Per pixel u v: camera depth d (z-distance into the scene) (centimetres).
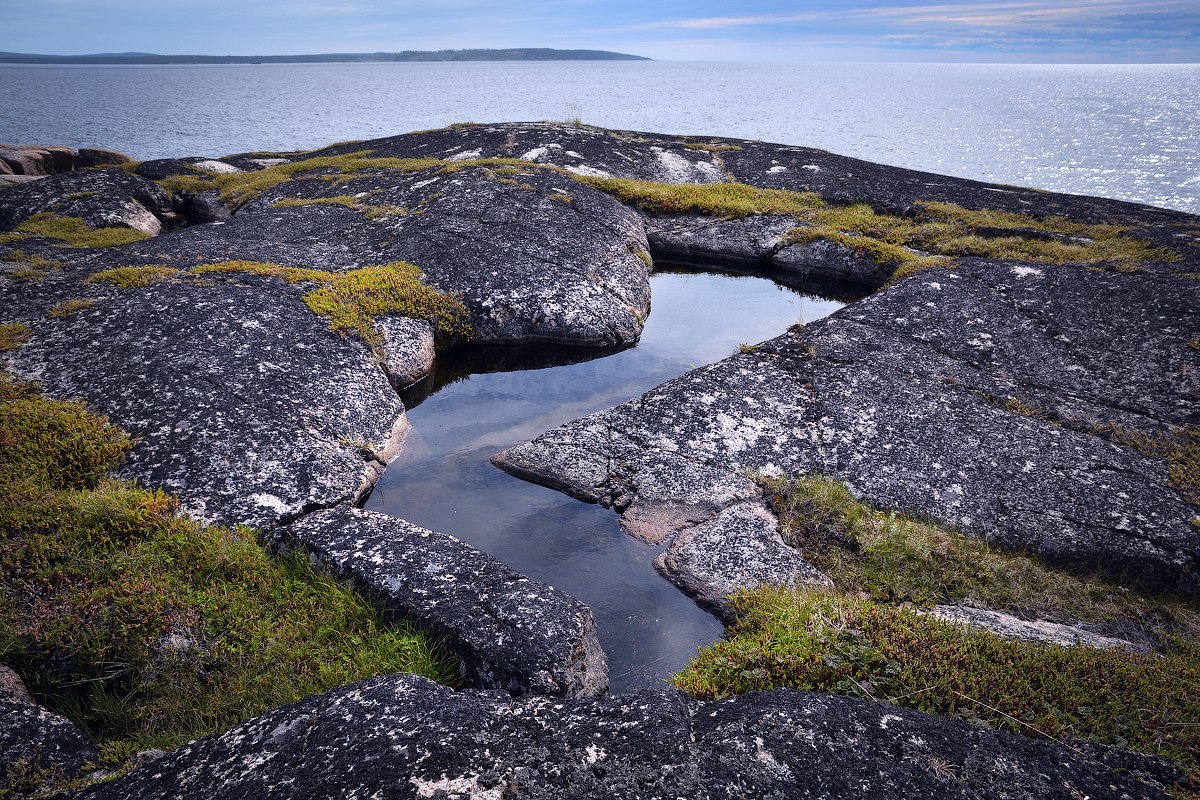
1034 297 1240
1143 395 977
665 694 442
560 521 779
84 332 966
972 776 389
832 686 500
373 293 1166
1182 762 434
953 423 907
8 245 1356
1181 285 1255
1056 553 725
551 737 399
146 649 541
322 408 881
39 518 632
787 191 2089
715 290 1623
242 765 392
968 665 515
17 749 441
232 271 1177
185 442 763
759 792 366
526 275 1320
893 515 749
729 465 842
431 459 907
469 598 579
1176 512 768
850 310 1212
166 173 2233
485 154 2319
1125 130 19525
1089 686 504
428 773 367
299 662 550
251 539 657
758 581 662
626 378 1163
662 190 1969
